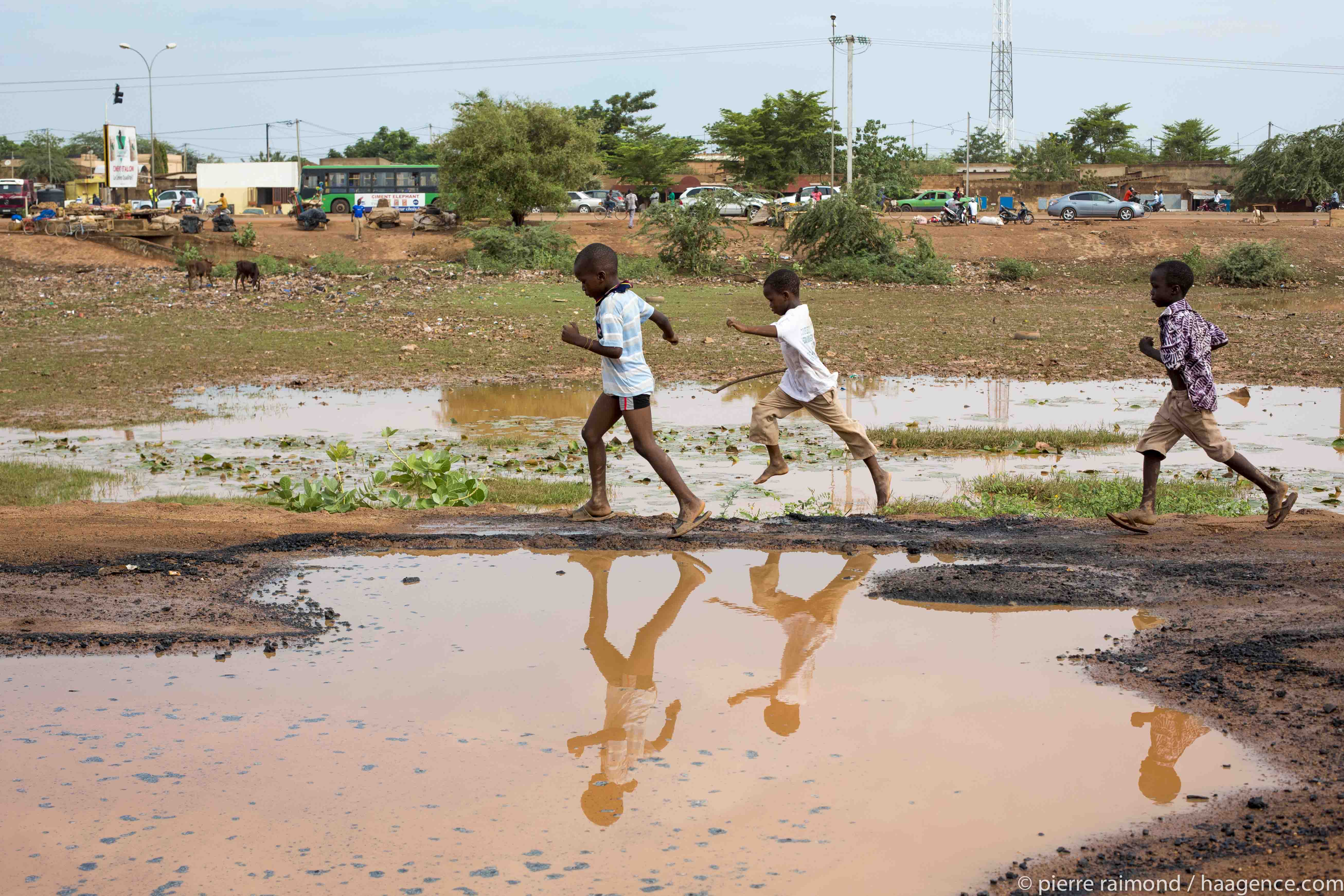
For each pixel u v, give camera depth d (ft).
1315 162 196.65
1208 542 20.72
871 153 235.40
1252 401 51.49
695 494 32.58
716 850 9.71
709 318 91.66
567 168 140.56
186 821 10.23
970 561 19.80
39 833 9.97
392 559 20.08
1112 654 14.65
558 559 20.20
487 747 11.90
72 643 15.15
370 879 9.21
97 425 46.52
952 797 10.68
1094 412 50.21
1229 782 10.87
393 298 103.19
